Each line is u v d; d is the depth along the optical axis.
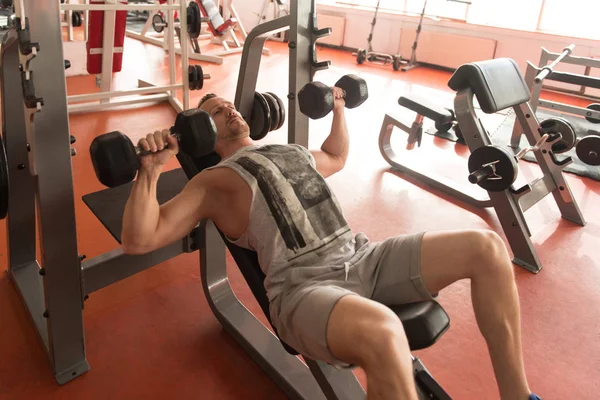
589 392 1.44
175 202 1.15
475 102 4.20
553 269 2.02
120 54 3.95
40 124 1.09
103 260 1.42
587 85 2.83
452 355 1.55
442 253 1.09
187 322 1.62
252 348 1.48
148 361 1.46
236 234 1.21
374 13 5.85
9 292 1.69
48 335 1.36
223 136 1.38
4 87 1.37
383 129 2.80
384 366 0.86
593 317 1.75
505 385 1.08
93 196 1.61
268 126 1.66
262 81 4.33
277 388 1.41
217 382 1.41
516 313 1.07
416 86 4.64
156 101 3.61
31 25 1.01
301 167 1.22
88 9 2.76
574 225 2.38
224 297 1.65
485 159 1.89
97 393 1.34
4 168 1.11
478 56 5.24
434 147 3.22
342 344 0.93
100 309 1.64
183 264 1.90
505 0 5.14
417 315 1.04
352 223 2.26
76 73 4.04
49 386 1.35
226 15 6.66
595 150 2.34
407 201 2.50
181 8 3.05
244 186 1.15
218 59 4.76
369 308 0.94
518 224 1.99
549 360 1.55
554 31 4.95
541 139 2.16
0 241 1.93
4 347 1.47
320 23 6.32
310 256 1.14
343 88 1.49
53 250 1.23
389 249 1.17
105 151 0.96
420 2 5.76
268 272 1.15
